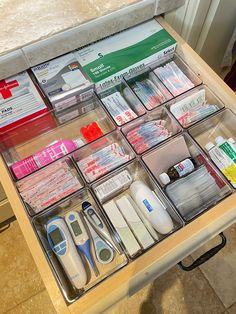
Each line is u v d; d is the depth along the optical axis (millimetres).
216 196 604
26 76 653
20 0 612
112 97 697
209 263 1111
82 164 650
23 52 583
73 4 612
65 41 613
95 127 691
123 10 625
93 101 702
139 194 604
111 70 666
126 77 694
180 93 693
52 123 691
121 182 628
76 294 518
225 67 1102
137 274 493
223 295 1075
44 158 642
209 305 1061
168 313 1048
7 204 960
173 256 521
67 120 717
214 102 693
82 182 628
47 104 667
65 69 660
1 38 570
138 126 678
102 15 608
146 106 697
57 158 645
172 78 713
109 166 647
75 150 642
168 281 1087
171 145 647
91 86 654
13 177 609
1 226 1177
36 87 650
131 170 663
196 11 731
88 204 629
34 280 1100
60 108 667
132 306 1055
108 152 661
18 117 626
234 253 1130
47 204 604
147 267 497
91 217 613
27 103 636
